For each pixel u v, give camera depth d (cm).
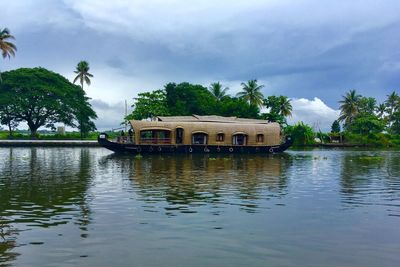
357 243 869
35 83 7425
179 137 4741
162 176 2123
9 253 796
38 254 789
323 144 7794
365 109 10219
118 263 739
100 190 1594
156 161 3344
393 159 3803
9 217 1104
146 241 875
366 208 1244
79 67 7881
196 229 976
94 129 8188
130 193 1518
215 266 727
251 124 4997
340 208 1241
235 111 6625
